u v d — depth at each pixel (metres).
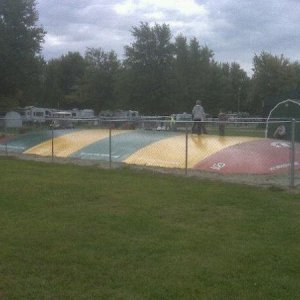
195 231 7.60
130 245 6.84
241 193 10.85
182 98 60.66
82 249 6.66
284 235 7.37
